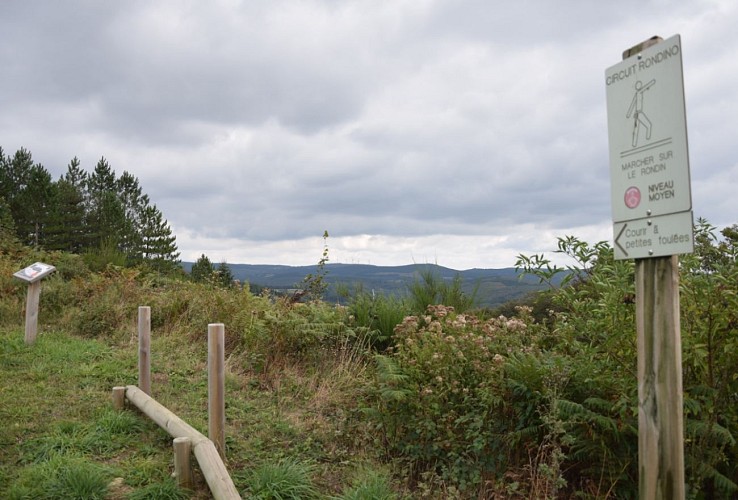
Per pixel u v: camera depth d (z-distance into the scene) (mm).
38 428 5539
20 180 52000
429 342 6309
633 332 4207
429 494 4883
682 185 2410
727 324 4062
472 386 5695
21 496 4094
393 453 5773
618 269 4254
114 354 8734
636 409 4273
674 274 2525
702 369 4328
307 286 10242
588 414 4379
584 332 4785
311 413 6672
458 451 5375
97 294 11555
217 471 4137
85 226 50969
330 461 5516
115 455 5078
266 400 7051
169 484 4391
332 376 7773
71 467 4480
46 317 11086
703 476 4105
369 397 6707
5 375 7301
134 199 61438
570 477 5082
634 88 2650
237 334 9242
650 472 2588
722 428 4117
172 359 8688
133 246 50406
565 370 4742
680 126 2420
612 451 4648
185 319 10508
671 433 2520
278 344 8492
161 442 5465
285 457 5438
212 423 5191
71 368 7789
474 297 9219
